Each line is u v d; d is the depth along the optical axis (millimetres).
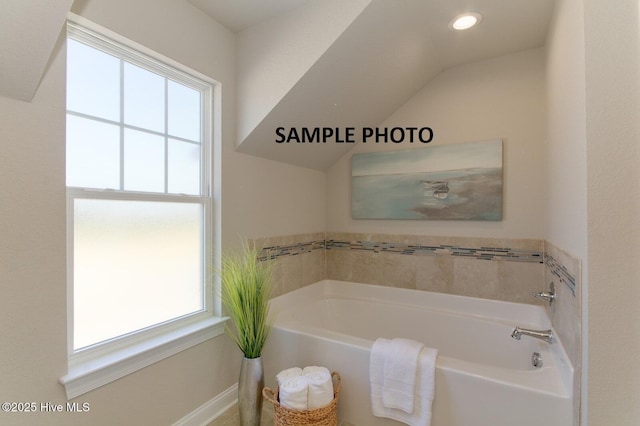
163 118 1732
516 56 2250
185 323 1821
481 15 1815
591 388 1142
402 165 2633
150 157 1666
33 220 1185
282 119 2074
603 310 1128
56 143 1244
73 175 1355
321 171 2953
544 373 1495
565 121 1485
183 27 1730
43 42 1059
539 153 2178
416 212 2586
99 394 1378
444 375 1549
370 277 2809
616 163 1111
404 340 1785
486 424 1460
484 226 2363
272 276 2393
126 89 1556
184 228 1837
